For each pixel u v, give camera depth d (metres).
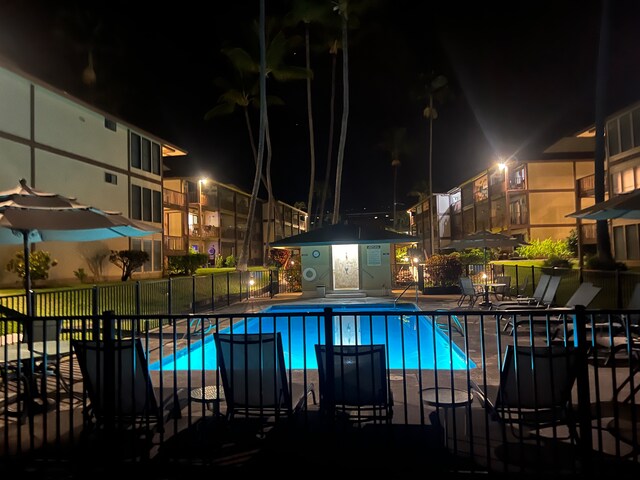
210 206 40.97
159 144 26.06
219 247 42.41
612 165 23.20
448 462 3.67
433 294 18.92
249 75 28.33
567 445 3.94
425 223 56.66
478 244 14.92
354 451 3.90
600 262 19.03
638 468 3.51
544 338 8.69
